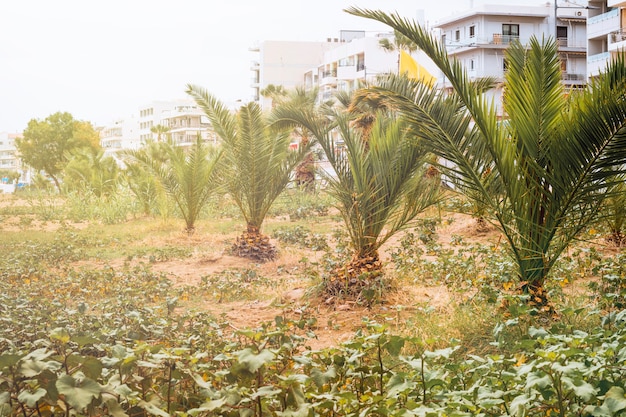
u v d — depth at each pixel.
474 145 8.20
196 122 114.19
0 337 5.91
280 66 93.31
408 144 10.30
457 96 8.36
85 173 39.31
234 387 4.02
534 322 6.97
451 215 20.30
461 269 11.11
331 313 9.68
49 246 17.64
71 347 5.54
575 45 55.97
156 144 32.28
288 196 31.06
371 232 10.72
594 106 7.34
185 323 8.09
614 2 40.22
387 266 14.09
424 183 10.59
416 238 17.64
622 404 3.22
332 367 4.01
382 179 10.52
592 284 8.04
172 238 20.92
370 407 3.67
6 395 3.16
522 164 8.06
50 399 3.14
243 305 10.69
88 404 3.11
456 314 8.06
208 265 15.77
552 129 7.83
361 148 10.77
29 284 11.70
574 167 7.67
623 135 7.37
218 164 20.56
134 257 17.11
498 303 8.23
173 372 3.88
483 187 8.23
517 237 8.39
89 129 80.81
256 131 16.09
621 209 8.55
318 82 87.44
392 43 54.34
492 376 4.33
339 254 13.16
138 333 5.42
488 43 55.22
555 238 8.46
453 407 3.66
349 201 10.82
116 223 27.59
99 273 12.63
